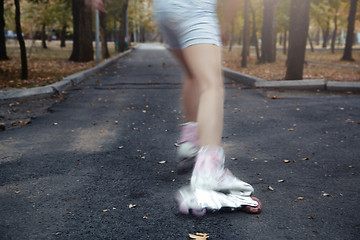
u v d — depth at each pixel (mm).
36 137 4547
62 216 2385
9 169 3344
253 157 3709
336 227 2219
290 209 2463
